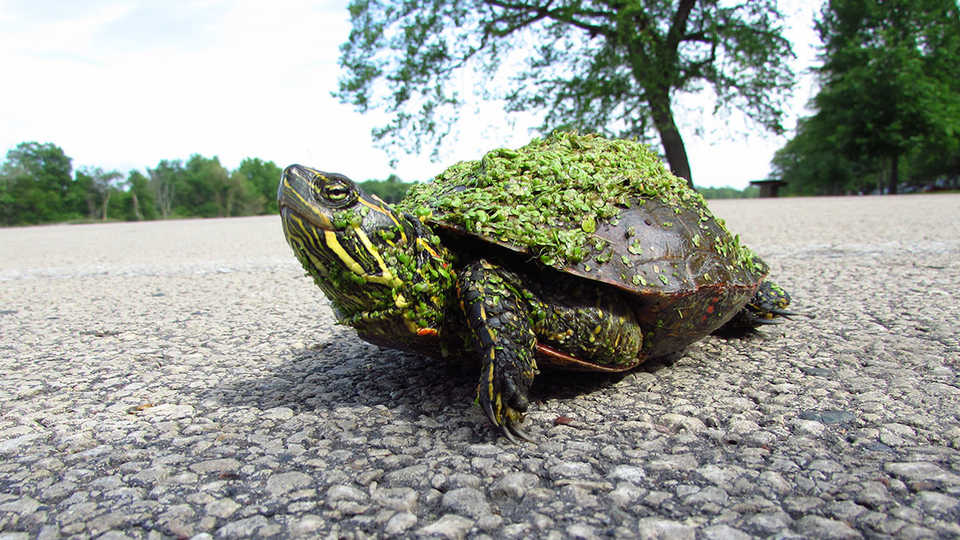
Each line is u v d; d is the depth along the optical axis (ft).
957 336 0.76
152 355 0.85
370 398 0.63
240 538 0.40
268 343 0.89
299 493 0.45
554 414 0.57
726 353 0.75
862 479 0.43
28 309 1.23
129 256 2.30
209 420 0.59
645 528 0.39
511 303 0.53
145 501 0.44
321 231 0.52
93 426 0.59
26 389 0.71
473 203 0.57
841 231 2.12
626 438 0.52
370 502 0.43
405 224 0.55
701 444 0.50
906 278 1.16
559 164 0.63
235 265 1.84
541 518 0.40
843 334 0.80
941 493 0.41
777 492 0.42
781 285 1.17
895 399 0.57
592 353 0.57
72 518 0.42
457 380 0.67
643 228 0.61
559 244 0.55
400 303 0.54
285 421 0.58
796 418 0.54
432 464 0.48
